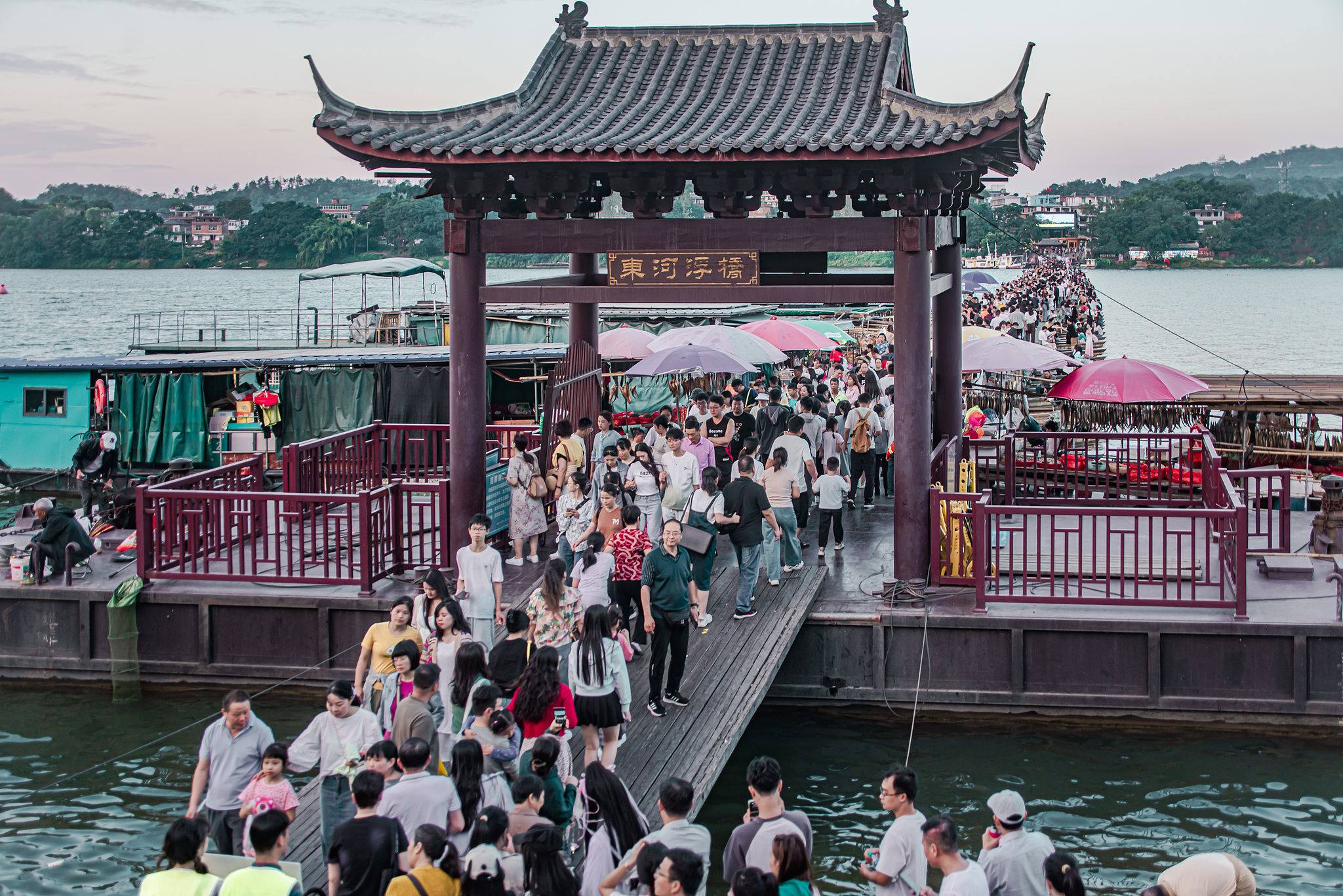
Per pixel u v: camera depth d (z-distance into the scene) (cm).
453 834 795
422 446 2242
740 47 1650
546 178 1445
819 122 1398
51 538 1473
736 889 625
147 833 1119
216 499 1463
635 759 1030
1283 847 1055
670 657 1166
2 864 1057
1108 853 1052
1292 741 1252
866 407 1903
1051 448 2136
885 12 1602
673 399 3053
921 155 1279
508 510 1645
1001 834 769
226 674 1424
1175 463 2000
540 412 2911
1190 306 12619
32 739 1321
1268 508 1678
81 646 1449
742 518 1311
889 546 1644
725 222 1420
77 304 12531
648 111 1509
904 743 1283
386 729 1006
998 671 1315
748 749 1279
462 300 1489
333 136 1374
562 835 842
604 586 1128
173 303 12669
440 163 1395
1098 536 1641
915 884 743
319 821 984
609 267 1455
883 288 1408
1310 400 2123
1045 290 5919
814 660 1355
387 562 1497
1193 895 805
